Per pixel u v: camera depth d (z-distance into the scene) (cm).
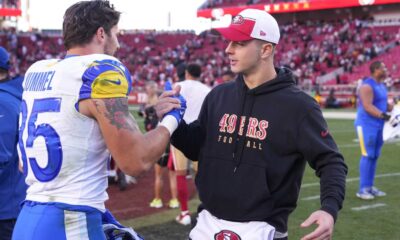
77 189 217
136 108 2609
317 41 3978
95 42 232
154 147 225
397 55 3322
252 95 257
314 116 247
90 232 221
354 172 941
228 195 254
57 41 4256
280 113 249
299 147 246
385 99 707
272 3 4362
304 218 604
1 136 330
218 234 253
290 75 260
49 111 218
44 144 216
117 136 212
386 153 1210
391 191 773
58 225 215
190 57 4144
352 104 3008
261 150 250
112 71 217
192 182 852
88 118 217
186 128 269
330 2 3856
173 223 591
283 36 4212
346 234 542
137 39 4541
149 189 806
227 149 259
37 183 224
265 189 247
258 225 246
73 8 231
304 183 829
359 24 3938
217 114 269
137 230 559
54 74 221
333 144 247
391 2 3538
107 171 234
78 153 216
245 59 253
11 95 342
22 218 227
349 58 3503
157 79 3778
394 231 555
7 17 4838
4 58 347
